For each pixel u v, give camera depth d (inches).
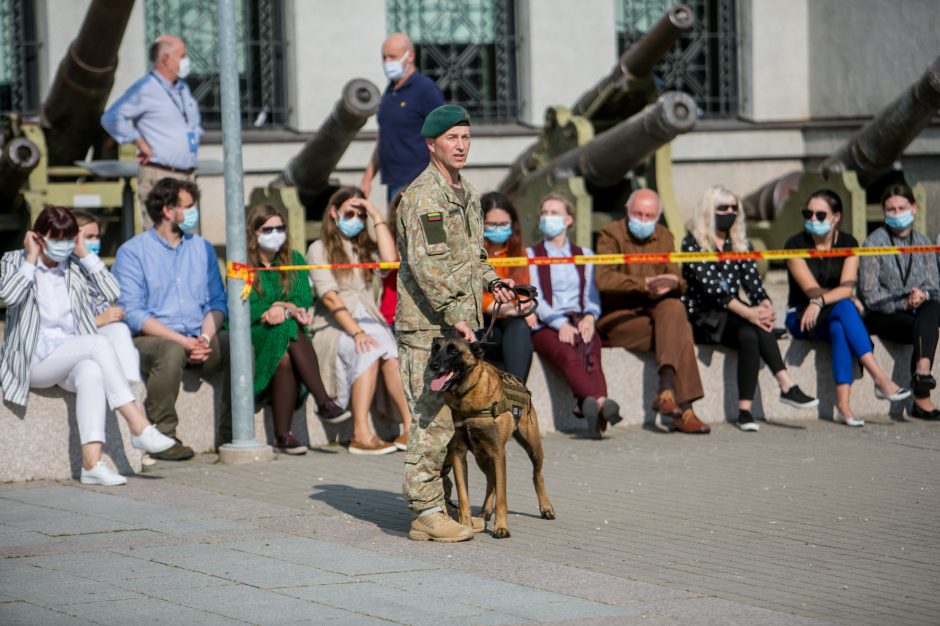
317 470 419.5
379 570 296.8
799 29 871.1
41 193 622.8
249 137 789.2
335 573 293.9
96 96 620.4
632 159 605.3
